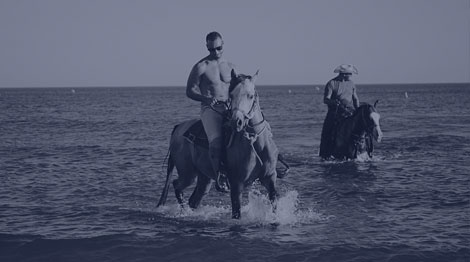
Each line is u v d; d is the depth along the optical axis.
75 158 19.64
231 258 7.59
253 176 8.45
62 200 11.72
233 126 7.82
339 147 16.47
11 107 74.44
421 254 7.61
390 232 8.70
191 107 73.38
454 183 13.18
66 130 34.12
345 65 16.23
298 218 9.59
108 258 7.70
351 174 14.55
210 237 8.45
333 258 7.52
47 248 8.09
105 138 28.19
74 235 8.74
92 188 13.22
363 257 7.53
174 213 10.03
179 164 9.48
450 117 44.53
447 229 8.87
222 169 8.51
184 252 7.84
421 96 116.12
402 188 12.54
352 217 9.73
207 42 8.80
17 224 9.55
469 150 20.41
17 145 24.61
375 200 11.24
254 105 8.13
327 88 16.23
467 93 140.38
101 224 9.45
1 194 12.45
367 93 149.88
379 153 19.44
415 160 17.39
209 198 11.57
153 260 7.61
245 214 9.73
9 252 7.96
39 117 50.31
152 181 14.27
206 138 8.83
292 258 7.54
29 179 14.70
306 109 64.25
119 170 16.44
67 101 104.25
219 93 8.78
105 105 82.69
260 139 8.27
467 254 7.61
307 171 15.12
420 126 34.12
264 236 8.48
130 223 9.45
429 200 11.14
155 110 64.31
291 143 24.00
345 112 16.30
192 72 8.77
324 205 10.78
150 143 25.23
